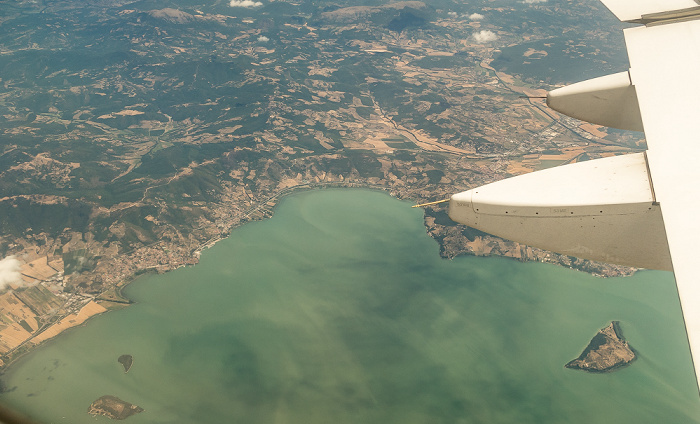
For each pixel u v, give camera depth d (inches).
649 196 512.1
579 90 807.1
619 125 812.0
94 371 4542.3
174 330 5103.3
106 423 3924.7
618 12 759.1
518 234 567.2
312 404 4057.6
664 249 526.6
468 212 580.1
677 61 614.2
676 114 535.8
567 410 3870.6
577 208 533.6
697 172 459.2
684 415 3784.5
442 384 4200.3
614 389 4035.4
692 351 320.2
